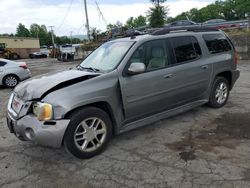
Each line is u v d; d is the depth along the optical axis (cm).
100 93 438
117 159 434
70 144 417
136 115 495
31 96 419
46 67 2317
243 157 418
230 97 757
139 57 494
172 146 469
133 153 452
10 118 445
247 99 731
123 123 480
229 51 664
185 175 378
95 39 3316
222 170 385
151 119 516
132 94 475
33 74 1738
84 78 447
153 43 517
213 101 638
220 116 601
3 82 1184
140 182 368
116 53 505
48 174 402
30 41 6300
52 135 399
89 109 430
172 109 554
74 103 410
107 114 455
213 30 647
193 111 640
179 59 550
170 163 412
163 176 378
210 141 480
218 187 347
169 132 529
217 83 638
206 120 581
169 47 539
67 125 407
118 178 381
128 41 521
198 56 588
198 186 351
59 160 443
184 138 498
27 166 429
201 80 589
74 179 386
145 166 408
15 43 6072
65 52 3123
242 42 1767
